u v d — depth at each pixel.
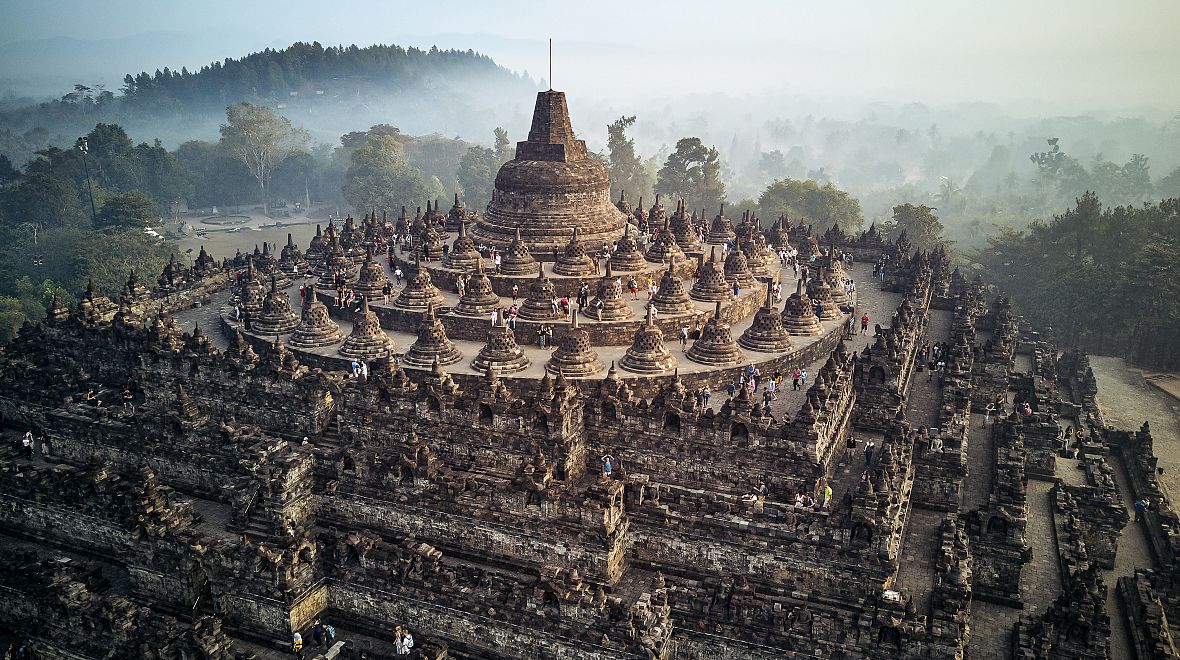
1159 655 49.78
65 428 66.00
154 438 62.75
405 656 47.62
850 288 102.56
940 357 82.19
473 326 78.81
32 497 59.25
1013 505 54.41
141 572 53.34
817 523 49.41
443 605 48.88
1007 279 149.12
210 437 61.06
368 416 62.38
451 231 111.69
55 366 81.56
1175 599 55.22
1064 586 55.53
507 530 52.94
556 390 58.41
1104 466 71.38
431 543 55.25
